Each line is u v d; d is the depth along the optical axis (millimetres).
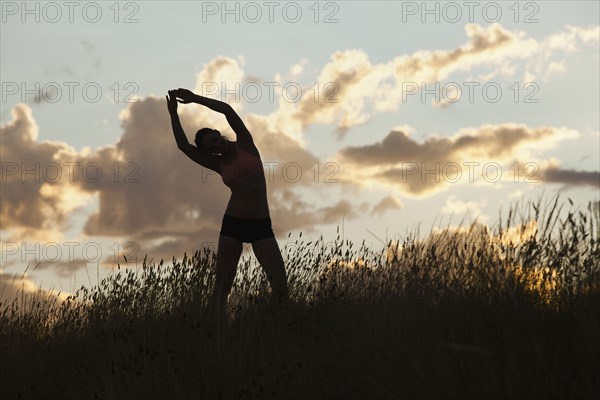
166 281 10391
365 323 7691
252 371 7586
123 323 9766
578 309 7352
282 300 9242
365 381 6590
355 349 7102
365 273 9695
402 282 8906
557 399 5750
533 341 6617
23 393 8352
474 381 5945
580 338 6621
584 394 5734
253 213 9977
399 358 6797
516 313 7238
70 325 10219
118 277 10500
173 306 10070
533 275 8242
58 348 9547
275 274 9836
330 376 6992
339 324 8047
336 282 9773
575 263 8109
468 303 7719
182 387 7594
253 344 8242
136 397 7641
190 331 9023
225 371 7691
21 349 9336
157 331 9055
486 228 8898
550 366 6262
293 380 7094
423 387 6117
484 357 6211
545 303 7871
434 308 7832
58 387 8477
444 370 6148
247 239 9992
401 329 7418
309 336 8250
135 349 8758
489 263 8406
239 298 10258
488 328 7133
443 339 7059
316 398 6719
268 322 8820
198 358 8281
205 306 9844
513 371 5895
